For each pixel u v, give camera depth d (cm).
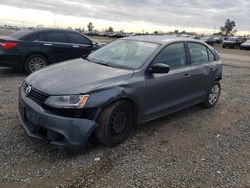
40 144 427
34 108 394
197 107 687
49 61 945
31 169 364
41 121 384
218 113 654
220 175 386
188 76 560
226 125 580
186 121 582
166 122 566
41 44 917
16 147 414
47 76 434
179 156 429
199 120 595
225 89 912
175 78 525
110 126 420
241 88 946
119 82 427
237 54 2831
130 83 438
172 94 529
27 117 416
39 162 381
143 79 461
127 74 448
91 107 389
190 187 353
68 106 379
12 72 956
